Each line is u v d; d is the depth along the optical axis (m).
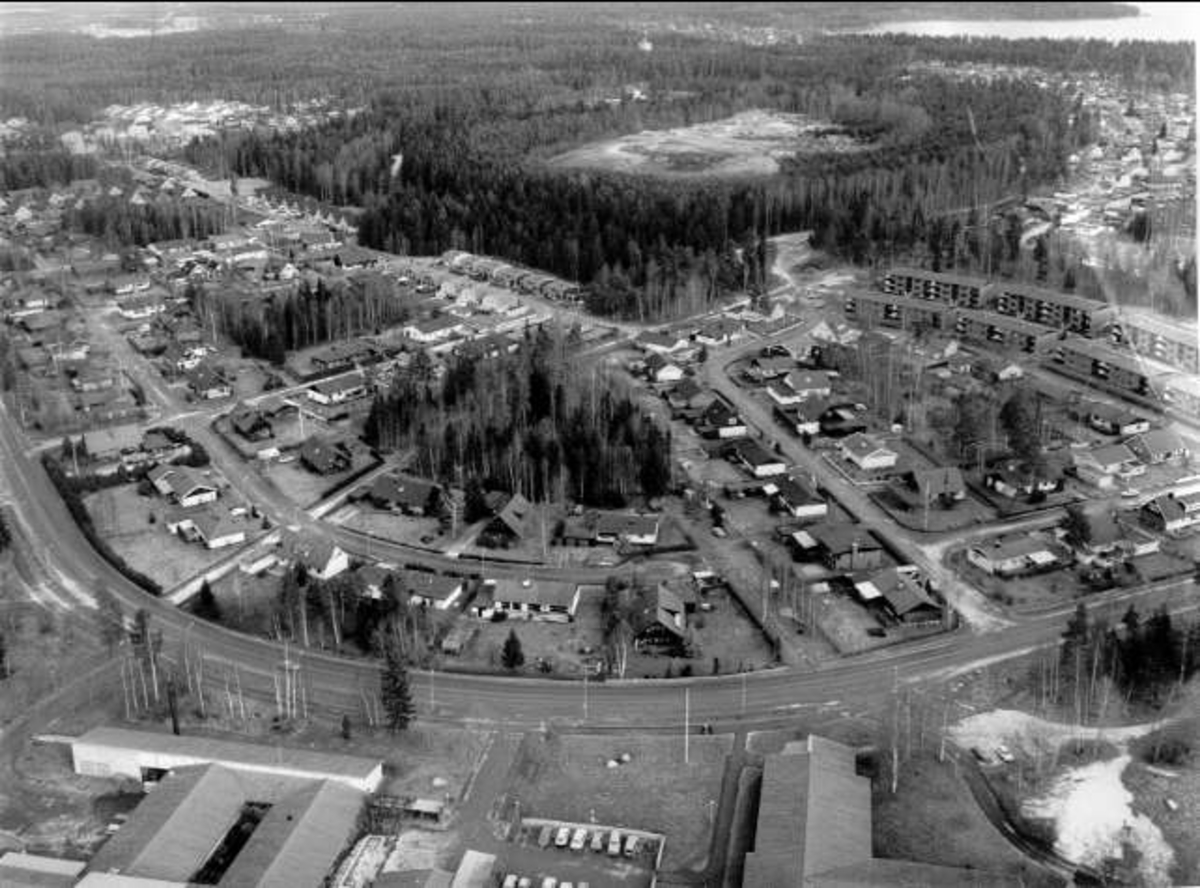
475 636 126.81
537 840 97.69
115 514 153.88
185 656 122.06
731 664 121.38
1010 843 95.94
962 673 118.69
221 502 155.62
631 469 155.25
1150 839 96.12
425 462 162.75
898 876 88.81
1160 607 129.00
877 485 159.50
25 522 153.38
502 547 144.50
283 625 128.25
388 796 102.25
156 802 99.31
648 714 113.62
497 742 109.62
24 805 102.56
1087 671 113.88
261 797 100.81
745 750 108.12
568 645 125.06
